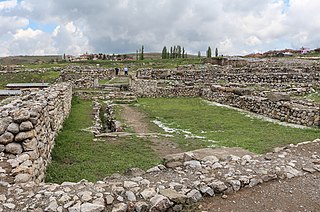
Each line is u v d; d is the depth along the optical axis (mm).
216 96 25469
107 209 5305
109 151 10539
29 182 6098
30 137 7039
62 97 14852
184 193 6004
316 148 9406
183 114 19188
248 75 31516
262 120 16984
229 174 6965
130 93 28922
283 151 9117
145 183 6395
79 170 8445
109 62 77500
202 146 11414
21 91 19953
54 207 5137
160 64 60219
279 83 28016
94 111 20406
